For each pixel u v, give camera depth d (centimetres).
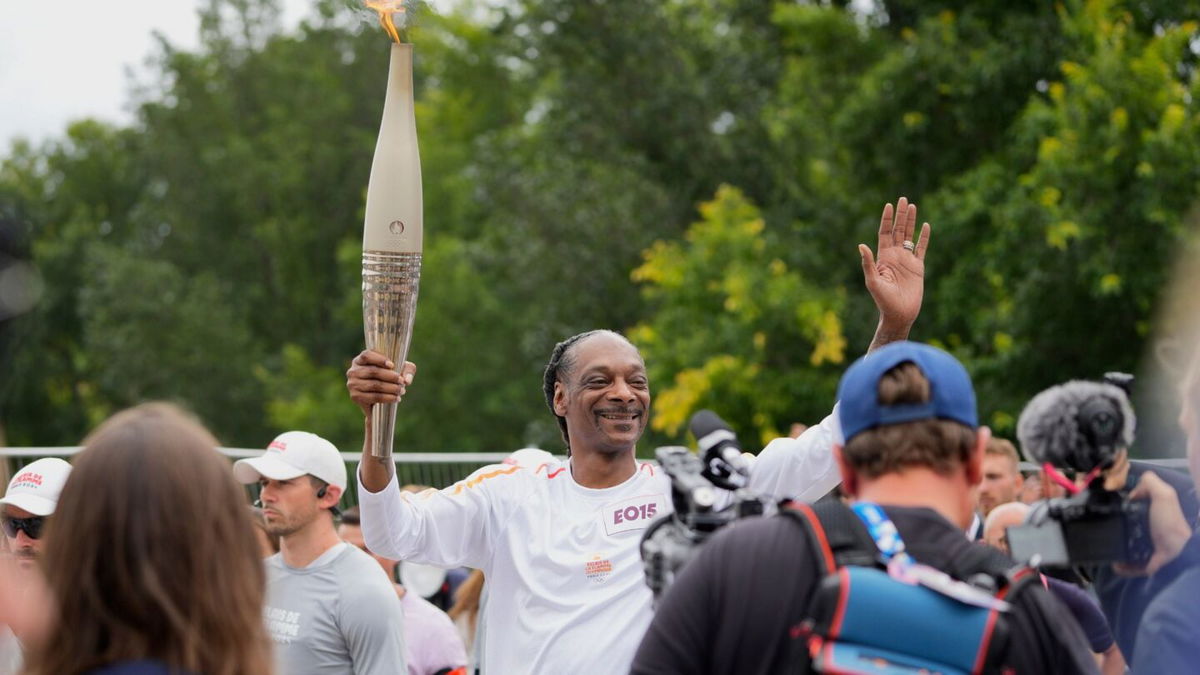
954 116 1734
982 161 1712
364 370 358
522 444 2923
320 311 3628
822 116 1989
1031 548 272
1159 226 1390
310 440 479
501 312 2945
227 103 3659
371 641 459
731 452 283
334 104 3662
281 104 3694
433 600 667
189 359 3278
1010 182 1593
